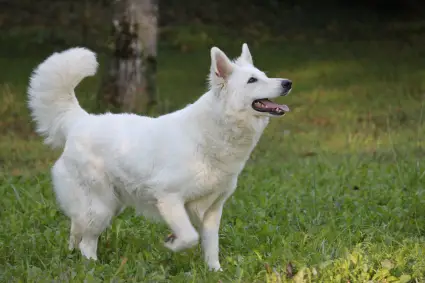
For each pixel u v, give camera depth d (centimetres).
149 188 685
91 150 709
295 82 1853
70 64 732
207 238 709
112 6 1387
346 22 2380
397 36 2258
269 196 937
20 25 2180
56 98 739
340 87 1798
